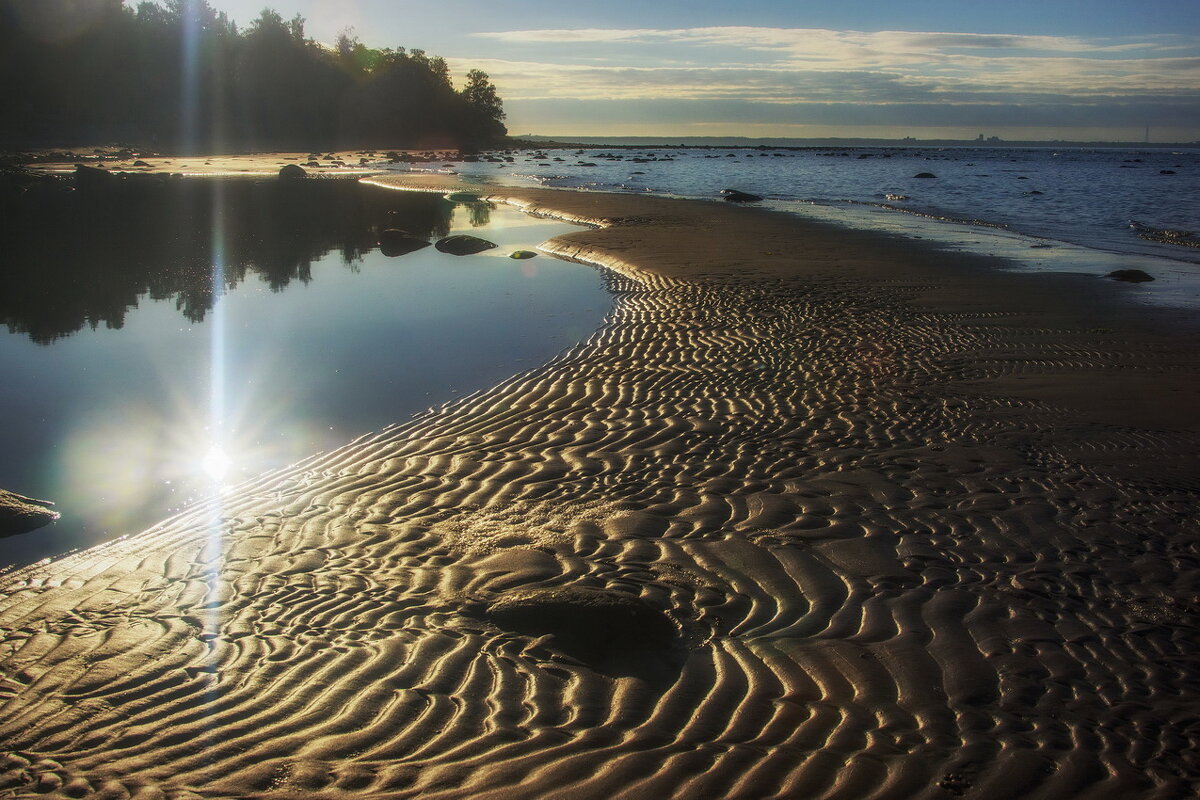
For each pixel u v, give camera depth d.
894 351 10.59
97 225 23.62
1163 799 3.31
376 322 12.55
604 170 53.28
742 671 4.27
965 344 10.86
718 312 12.71
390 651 4.41
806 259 17.11
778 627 4.71
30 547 5.86
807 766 3.49
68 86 73.88
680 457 7.40
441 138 103.44
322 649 4.46
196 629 4.71
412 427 8.27
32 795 3.38
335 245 20.23
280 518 6.28
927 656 4.41
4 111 69.25
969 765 3.51
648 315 12.68
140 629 4.72
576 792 3.33
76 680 4.23
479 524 6.13
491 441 7.88
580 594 4.74
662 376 9.75
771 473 7.02
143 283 15.57
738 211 26.28
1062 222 24.30
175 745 3.69
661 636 4.57
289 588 5.18
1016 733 3.76
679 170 54.12
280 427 8.30
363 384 9.62
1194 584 5.18
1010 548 5.69
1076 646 4.52
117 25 78.31
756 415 8.45
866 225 22.88
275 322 12.59
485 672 4.21
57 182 34.16
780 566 5.45
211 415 8.64
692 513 6.27
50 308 13.49
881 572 5.36
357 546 5.79
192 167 48.44
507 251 19.38
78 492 6.78
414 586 5.18
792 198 32.44
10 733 3.80
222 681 4.18
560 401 8.97
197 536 5.98
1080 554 5.59
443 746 3.65
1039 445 7.54
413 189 36.53
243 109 87.31
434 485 6.89
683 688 4.10
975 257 17.36
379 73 102.19
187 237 21.44
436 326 12.27
